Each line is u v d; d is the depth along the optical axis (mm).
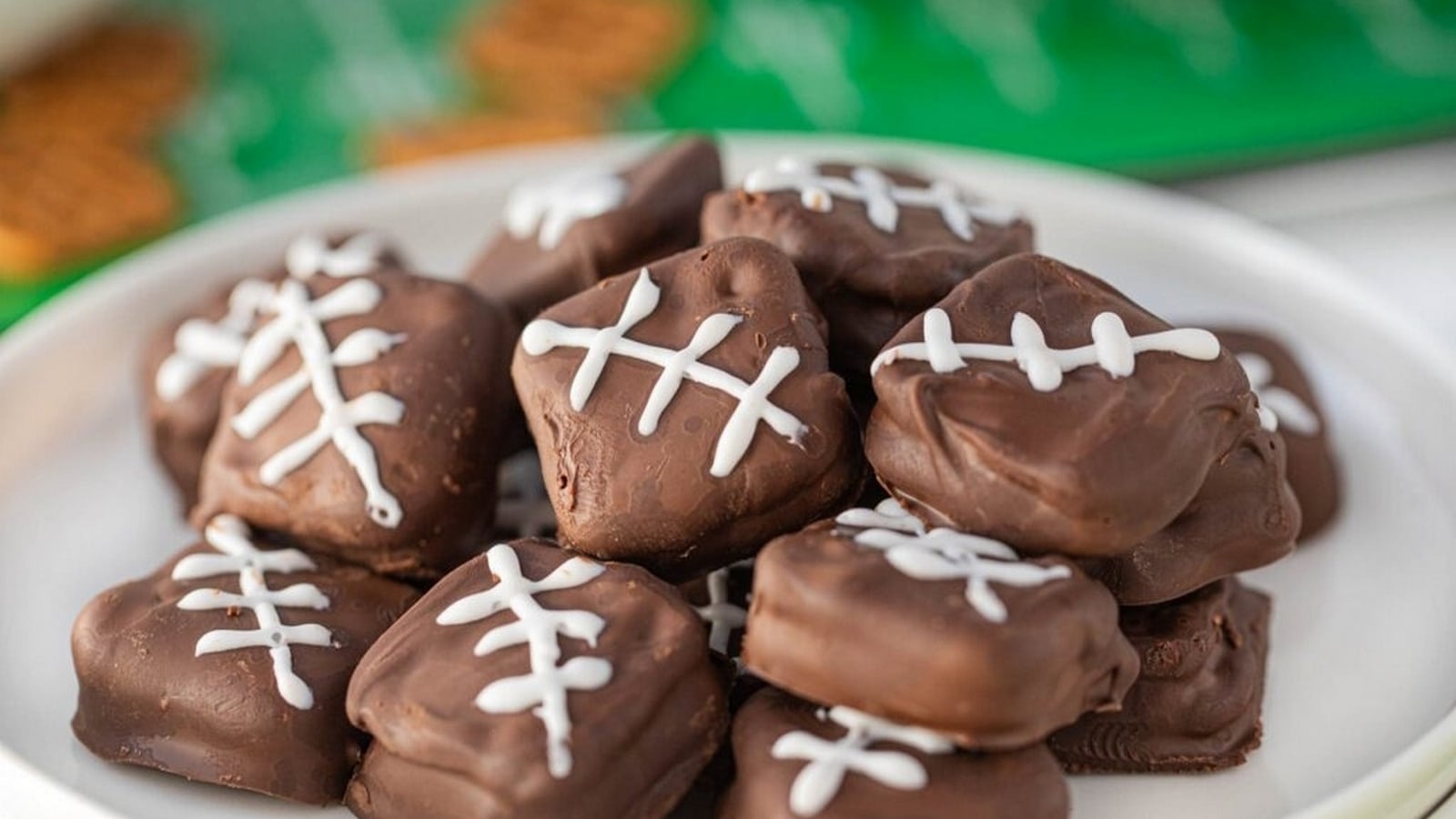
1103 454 229
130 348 333
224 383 302
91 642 255
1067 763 252
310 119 426
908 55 445
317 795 247
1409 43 438
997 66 439
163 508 306
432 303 280
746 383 245
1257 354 302
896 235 267
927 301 262
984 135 415
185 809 249
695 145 302
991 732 222
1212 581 253
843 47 447
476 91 434
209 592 259
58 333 326
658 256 294
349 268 299
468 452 270
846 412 247
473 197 363
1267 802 249
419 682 235
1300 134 408
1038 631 221
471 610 240
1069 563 231
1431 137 411
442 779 231
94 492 308
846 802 224
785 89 432
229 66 445
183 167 411
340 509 266
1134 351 239
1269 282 337
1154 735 251
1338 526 292
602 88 433
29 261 382
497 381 276
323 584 264
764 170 273
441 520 268
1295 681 266
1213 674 254
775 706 237
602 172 313
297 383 275
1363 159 413
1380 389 315
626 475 244
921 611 221
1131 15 457
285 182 406
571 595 240
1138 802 249
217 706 247
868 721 230
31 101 426
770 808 226
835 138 368
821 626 224
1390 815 241
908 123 420
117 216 391
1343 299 329
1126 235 348
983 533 234
